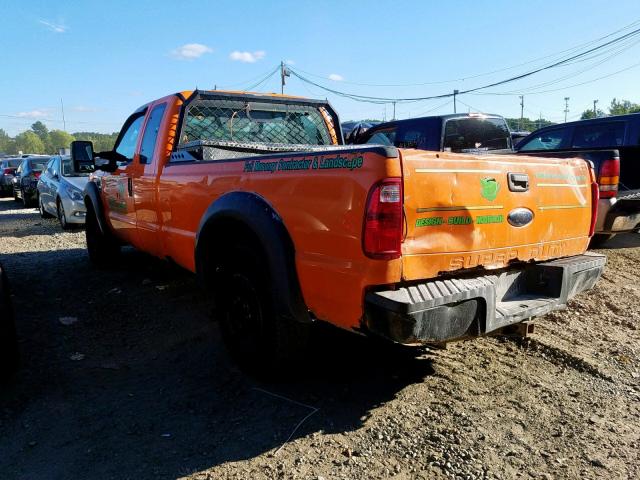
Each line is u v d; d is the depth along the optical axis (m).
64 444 3.00
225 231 3.86
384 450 2.92
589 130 8.15
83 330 4.79
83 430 3.14
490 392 3.55
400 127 8.44
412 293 2.76
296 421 3.22
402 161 2.72
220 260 3.91
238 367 3.93
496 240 3.20
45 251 8.57
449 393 3.54
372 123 15.70
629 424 3.17
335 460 2.84
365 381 3.72
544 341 4.35
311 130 5.66
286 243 3.23
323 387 3.65
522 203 3.34
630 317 5.00
